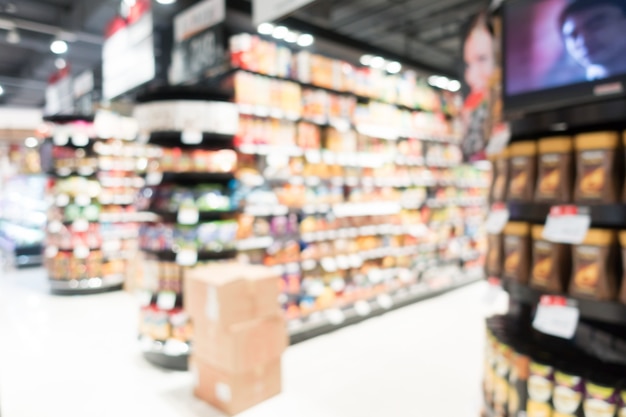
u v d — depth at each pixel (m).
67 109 8.92
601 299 1.61
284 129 4.89
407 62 6.40
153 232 4.31
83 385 3.74
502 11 1.92
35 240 10.07
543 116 1.85
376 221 5.96
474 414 2.36
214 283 3.18
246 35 4.50
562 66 1.73
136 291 6.96
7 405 3.39
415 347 4.52
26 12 8.78
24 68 13.06
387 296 5.88
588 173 1.66
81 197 7.14
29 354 4.48
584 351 1.92
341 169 5.49
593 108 1.69
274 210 4.75
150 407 3.35
